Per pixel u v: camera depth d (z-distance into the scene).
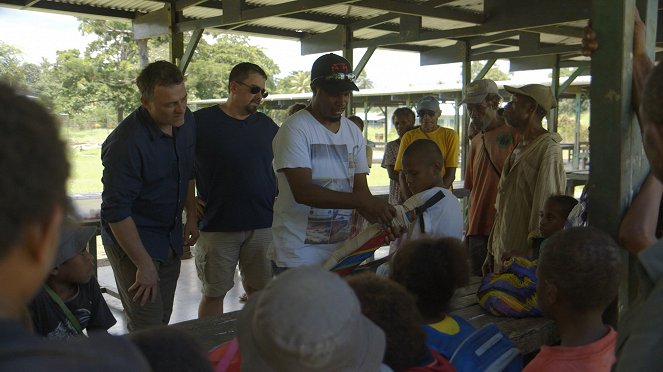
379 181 18.48
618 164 1.78
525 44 9.89
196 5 7.90
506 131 3.94
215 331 2.13
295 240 2.51
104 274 5.57
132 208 2.75
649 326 0.91
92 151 24.95
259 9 6.89
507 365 1.72
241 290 5.18
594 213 1.84
